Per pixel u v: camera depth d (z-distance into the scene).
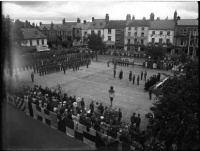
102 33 59.78
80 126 10.70
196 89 8.46
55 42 62.22
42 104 14.13
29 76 27.81
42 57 39.69
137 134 10.88
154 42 52.06
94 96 20.47
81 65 36.66
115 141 9.37
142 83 26.05
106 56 51.00
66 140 6.17
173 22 50.03
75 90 22.30
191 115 8.14
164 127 9.33
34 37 50.19
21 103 11.98
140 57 48.81
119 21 59.41
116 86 24.39
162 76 29.58
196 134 7.64
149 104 18.66
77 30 64.00
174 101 8.69
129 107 17.89
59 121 11.62
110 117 13.48
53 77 27.94
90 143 10.23
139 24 53.66
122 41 57.22
